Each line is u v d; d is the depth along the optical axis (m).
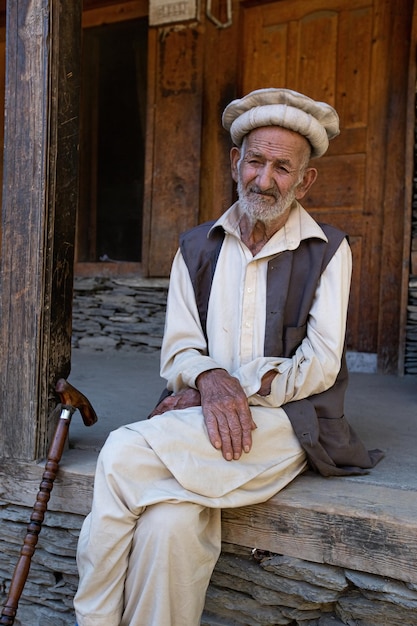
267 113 1.68
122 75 5.02
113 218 5.11
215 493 1.52
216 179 4.70
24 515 2.03
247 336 1.77
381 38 4.12
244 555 1.73
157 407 1.74
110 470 1.48
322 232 1.80
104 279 4.98
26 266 1.97
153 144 4.72
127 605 1.51
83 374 3.81
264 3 4.49
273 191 1.72
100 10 5.03
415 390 3.43
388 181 4.07
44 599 2.05
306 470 1.86
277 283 1.76
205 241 1.89
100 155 5.12
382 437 2.33
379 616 1.58
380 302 4.09
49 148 1.95
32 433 1.98
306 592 1.64
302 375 1.67
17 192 1.97
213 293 1.82
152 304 4.80
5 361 2.00
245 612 1.75
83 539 1.55
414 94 3.87
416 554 1.48
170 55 4.62
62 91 1.98
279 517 1.64
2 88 5.53
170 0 4.54
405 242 3.92
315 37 4.36
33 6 1.92
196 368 1.68
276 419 1.68
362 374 4.06
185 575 1.48
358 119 4.22
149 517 1.47
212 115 4.65
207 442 1.55
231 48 4.55
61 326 2.06
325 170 4.34
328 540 1.58
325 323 1.72
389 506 1.58
